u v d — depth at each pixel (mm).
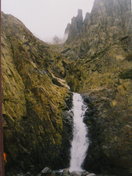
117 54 69125
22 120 37125
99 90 51375
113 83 53656
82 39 93875
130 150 37344
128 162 36625
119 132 40125
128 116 41594
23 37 52875
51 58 62531
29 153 35281
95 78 63500
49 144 38719
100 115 44688
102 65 68062
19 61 45906
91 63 72438
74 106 49125
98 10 101875
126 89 46938
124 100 44688
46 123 40344
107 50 74438
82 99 49688
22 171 33406
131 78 53031
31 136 36844
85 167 39938
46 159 37219
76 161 41406
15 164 33094
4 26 51094
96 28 93562
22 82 42875
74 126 44688
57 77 57562
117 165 37406
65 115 44844
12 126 34625
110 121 42656
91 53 80500
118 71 60094
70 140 42562
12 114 35781
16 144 34156
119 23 89938
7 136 33219
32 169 34625
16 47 48062
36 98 42000
